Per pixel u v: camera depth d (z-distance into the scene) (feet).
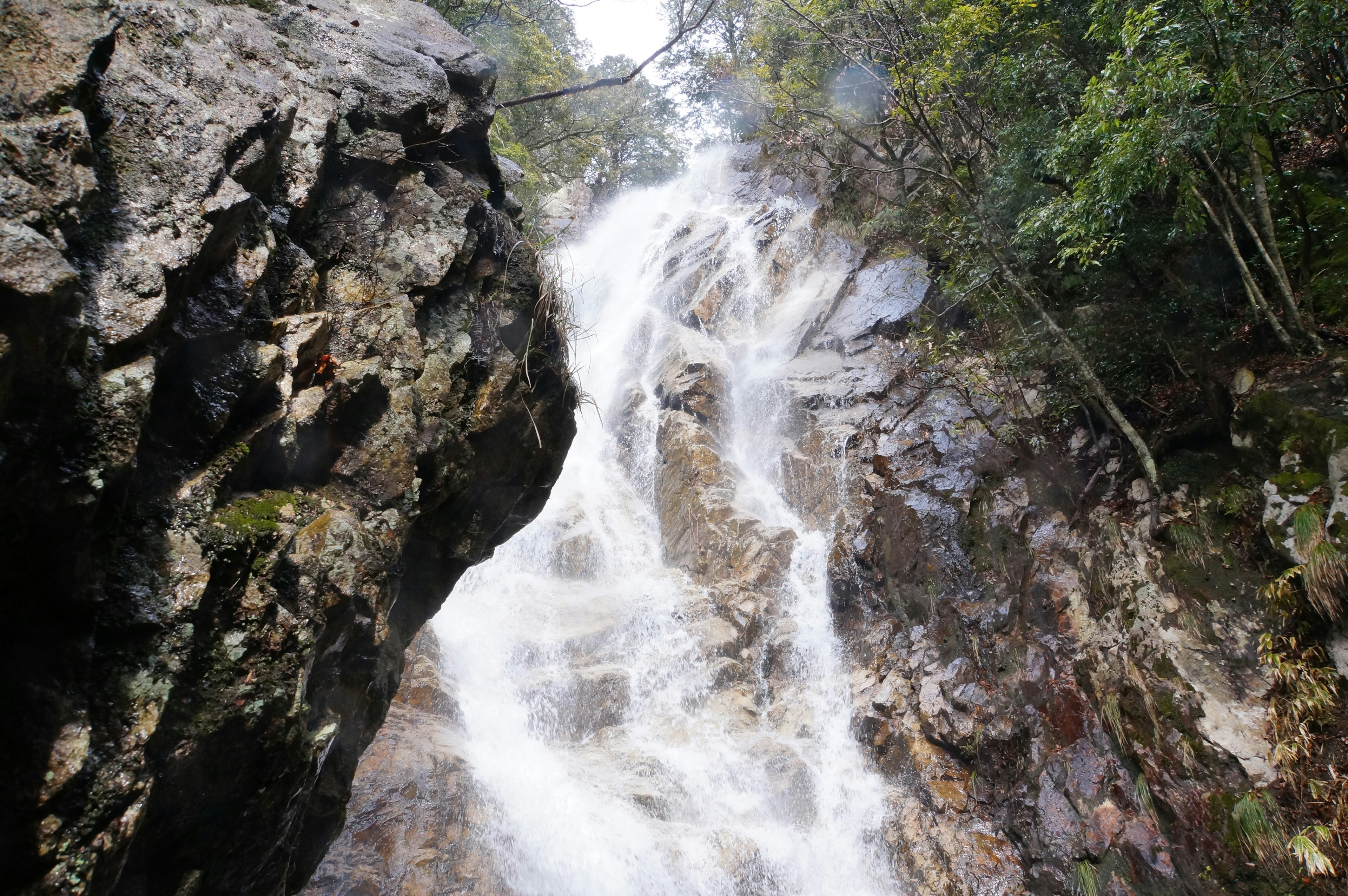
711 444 50.06
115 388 7.52
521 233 17.20
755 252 67.15
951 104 34.58
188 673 8.50
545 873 26.50
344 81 13.07
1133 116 23.56
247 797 9.64
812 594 40.55
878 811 31.19
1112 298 31.96
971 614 32.89
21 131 6.89
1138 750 24.99
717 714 36.42
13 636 7.00
